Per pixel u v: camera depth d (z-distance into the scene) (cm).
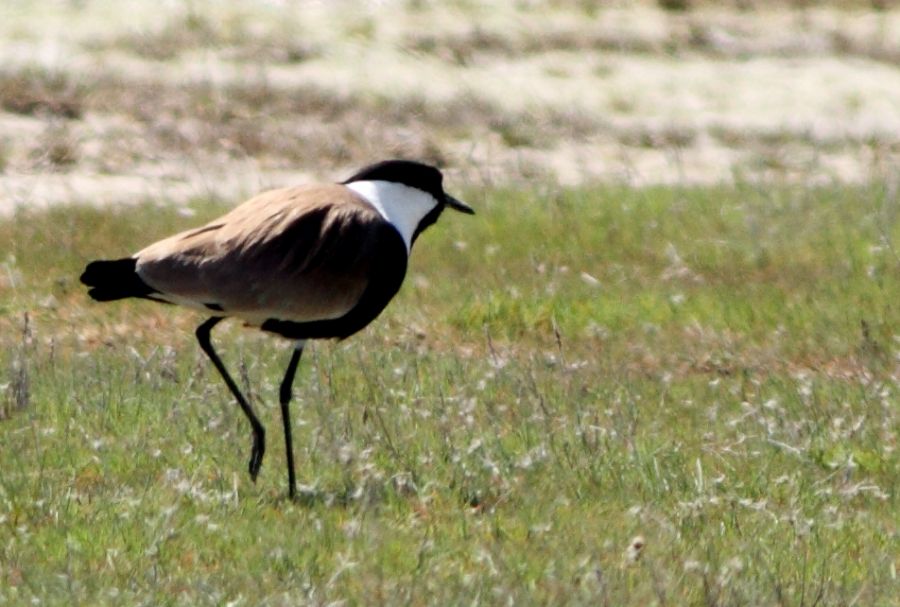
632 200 2039
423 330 1502
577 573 913
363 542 949
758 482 1098
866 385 1341
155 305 1549
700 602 882
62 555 911
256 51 2858
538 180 2227
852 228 1902
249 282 1026
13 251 1716
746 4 3472
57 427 1142
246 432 1159
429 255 1783
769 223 1914
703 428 1220
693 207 2003
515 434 1166
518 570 912
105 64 2706
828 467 1137
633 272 1738
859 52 3183
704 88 2898
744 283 1702
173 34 2888
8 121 2381
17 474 1037
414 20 3133
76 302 1557
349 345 1403
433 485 1060
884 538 1007
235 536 953
